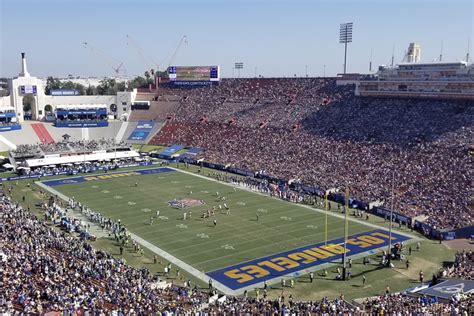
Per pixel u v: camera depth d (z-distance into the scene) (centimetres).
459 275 4159
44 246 4462
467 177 6669
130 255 4944
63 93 12750
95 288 3556
